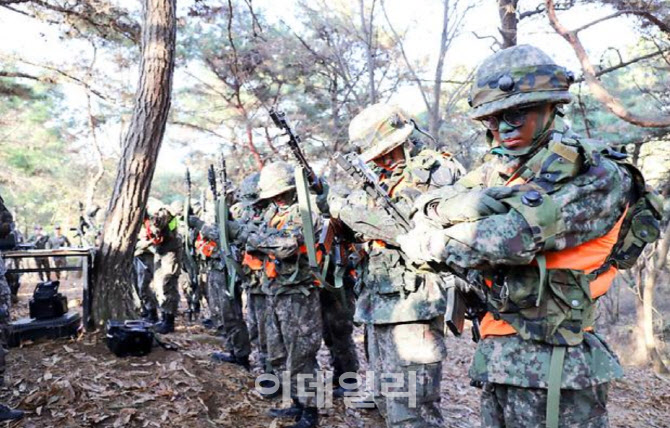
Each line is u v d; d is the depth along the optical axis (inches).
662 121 310.0
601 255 81.7
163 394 183.3
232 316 228.7
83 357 204.5
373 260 142.5
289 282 178.2
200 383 196.4
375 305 143.3
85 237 353.1
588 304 82.7
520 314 82.9
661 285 629.9
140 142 239.6
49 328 220.5
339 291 179.0
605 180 78.1
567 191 76.9
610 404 294.7
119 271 241.8
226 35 645.3
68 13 435.2
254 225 190.7
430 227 85.6
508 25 411.8
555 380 79.7
